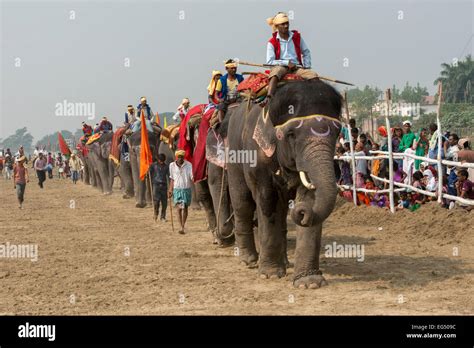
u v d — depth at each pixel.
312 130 8.77
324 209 8.44
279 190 9.87
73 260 12.62
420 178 15.85
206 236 15.54
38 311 8.71
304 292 9.23
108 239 15.48
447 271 10.38
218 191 13.18
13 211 23.72
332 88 9.12
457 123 36.25
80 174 47.84
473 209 14.01
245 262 11.48
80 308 8.82
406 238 13.56
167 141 21.91
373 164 18.16
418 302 8.52
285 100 9.05
